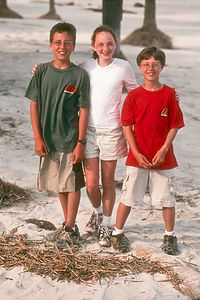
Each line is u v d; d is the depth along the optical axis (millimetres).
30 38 32781
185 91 17531
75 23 47531
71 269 5684
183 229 7004
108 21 20781
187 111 14727
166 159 5977
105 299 5168
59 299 5168
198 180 9188
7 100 14852
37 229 6781
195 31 45281
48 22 47812
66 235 6293
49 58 23594
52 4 52656
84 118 6027
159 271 5695
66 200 6477
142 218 7324
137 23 51906
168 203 6066
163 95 5824
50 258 5902
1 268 5734
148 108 5824
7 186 7918
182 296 5273
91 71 6199
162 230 6906
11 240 6391
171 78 19922
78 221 7094
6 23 42844
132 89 6297
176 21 57688
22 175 9023
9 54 24344
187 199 8188
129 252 6176
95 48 6113
